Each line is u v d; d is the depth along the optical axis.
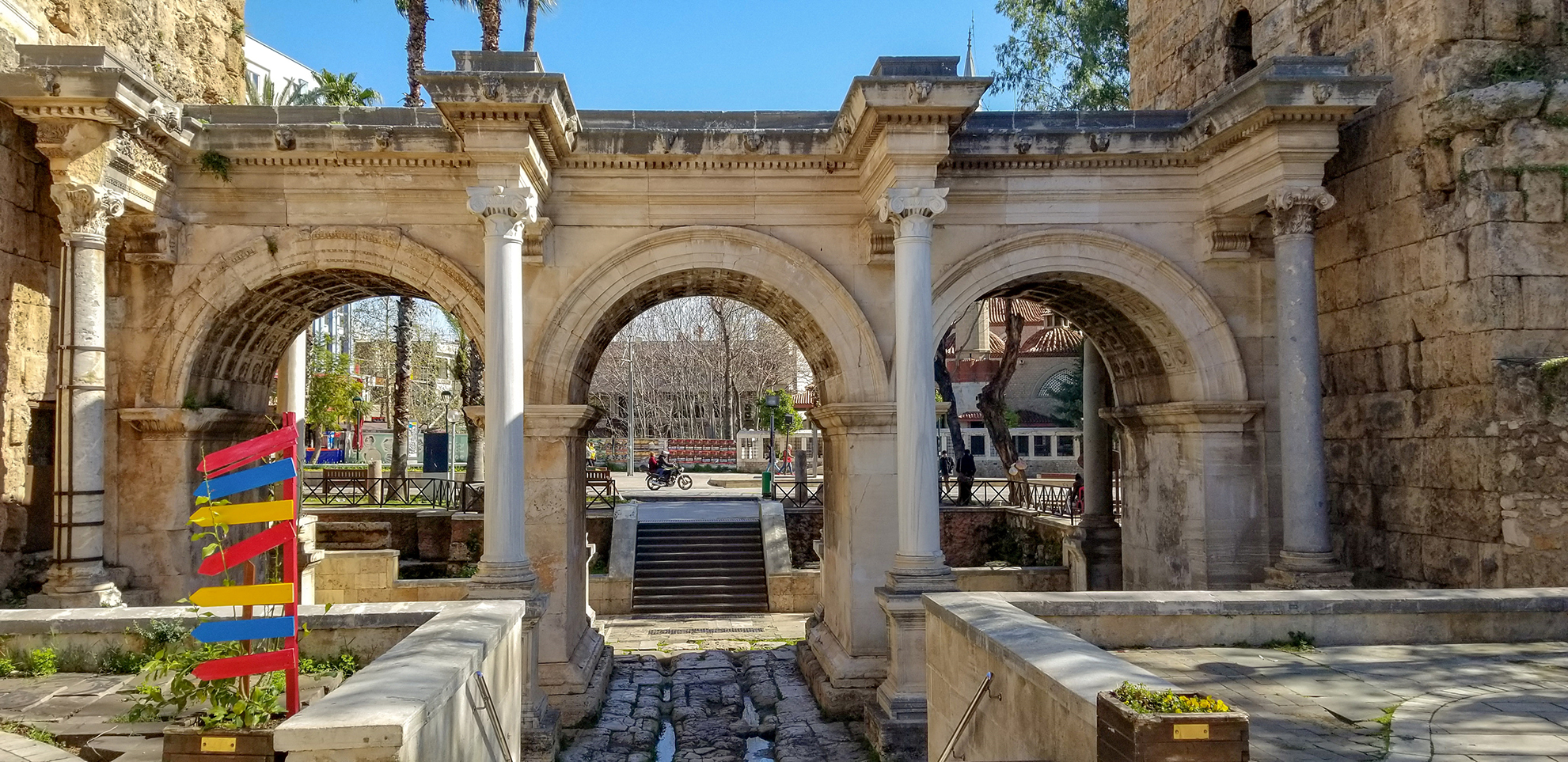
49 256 11.79
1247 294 12.23
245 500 13.73
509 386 10.27
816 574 19.95
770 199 11.99
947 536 23.34
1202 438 12.10
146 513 11.55
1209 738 4.70
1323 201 10.80
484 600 9.37
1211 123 11.41
